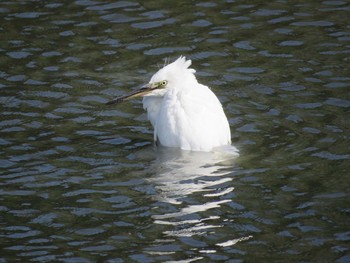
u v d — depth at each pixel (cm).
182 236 1235
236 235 1235
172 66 1648
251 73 1852
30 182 1412
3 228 1262
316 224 1262
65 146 1554
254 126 1630
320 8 2144
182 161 1489
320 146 1528
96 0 2200
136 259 1173
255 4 2175
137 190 1382
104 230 1255
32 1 2197
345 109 1672
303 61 1892
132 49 1966
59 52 1950
